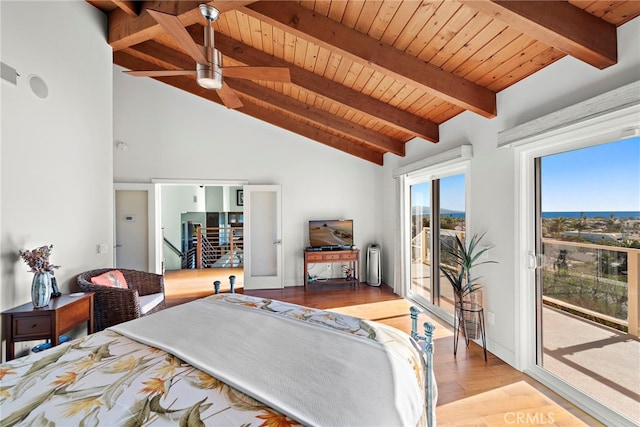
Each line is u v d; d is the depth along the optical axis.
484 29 1.95
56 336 1.89
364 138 4.36
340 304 4.22
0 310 1.84
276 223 5.15
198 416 0.88
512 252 2.44
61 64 2.37
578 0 1.60
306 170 5.31
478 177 2.86
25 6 2.02
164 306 3.21
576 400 1.97
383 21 2.14
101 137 2.90
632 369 1.73
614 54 1.67
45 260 2.00
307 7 2.18
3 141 1.85
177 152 4.82
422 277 4.23
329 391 1.01
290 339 1.38
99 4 2.82
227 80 3.73
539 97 2.18
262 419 0.88
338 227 5.22
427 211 4.06
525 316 2.37
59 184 2.35
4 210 1.86
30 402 0.95
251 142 5.10
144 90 4.71
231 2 1.99
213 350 1.28
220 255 7.69
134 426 0.84
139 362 1.20
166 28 1.62
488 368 2.44
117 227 4.62
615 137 1.74
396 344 1.37
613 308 1.82
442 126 3.49
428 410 1.30
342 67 2.92
